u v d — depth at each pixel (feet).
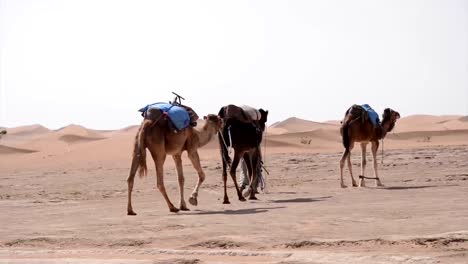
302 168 116.98
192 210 53.93
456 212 45.24
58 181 109.29
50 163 189.88
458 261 29.53
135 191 81.87
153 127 52.06
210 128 57.67
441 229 37.63
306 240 35.50
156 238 38.45
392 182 81.46
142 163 51.57
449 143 288.71
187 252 34.19
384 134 76.59
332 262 30.17
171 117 52.85
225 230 40.04
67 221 48.32
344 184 81.30
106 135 483.10
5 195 80.69
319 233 37.96
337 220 43.09
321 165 121.70
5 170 164.14
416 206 50.06
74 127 465.47
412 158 128.67
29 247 37.73
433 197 57.57
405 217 43.60
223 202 60.03
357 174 98.84
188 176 108.68
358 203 54.54
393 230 37.96
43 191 87.81
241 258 32.17
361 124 74.79
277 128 490.08
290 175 103.81
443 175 87.35
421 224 39.83
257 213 48.80
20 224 47.29
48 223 47.47
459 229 37.37
